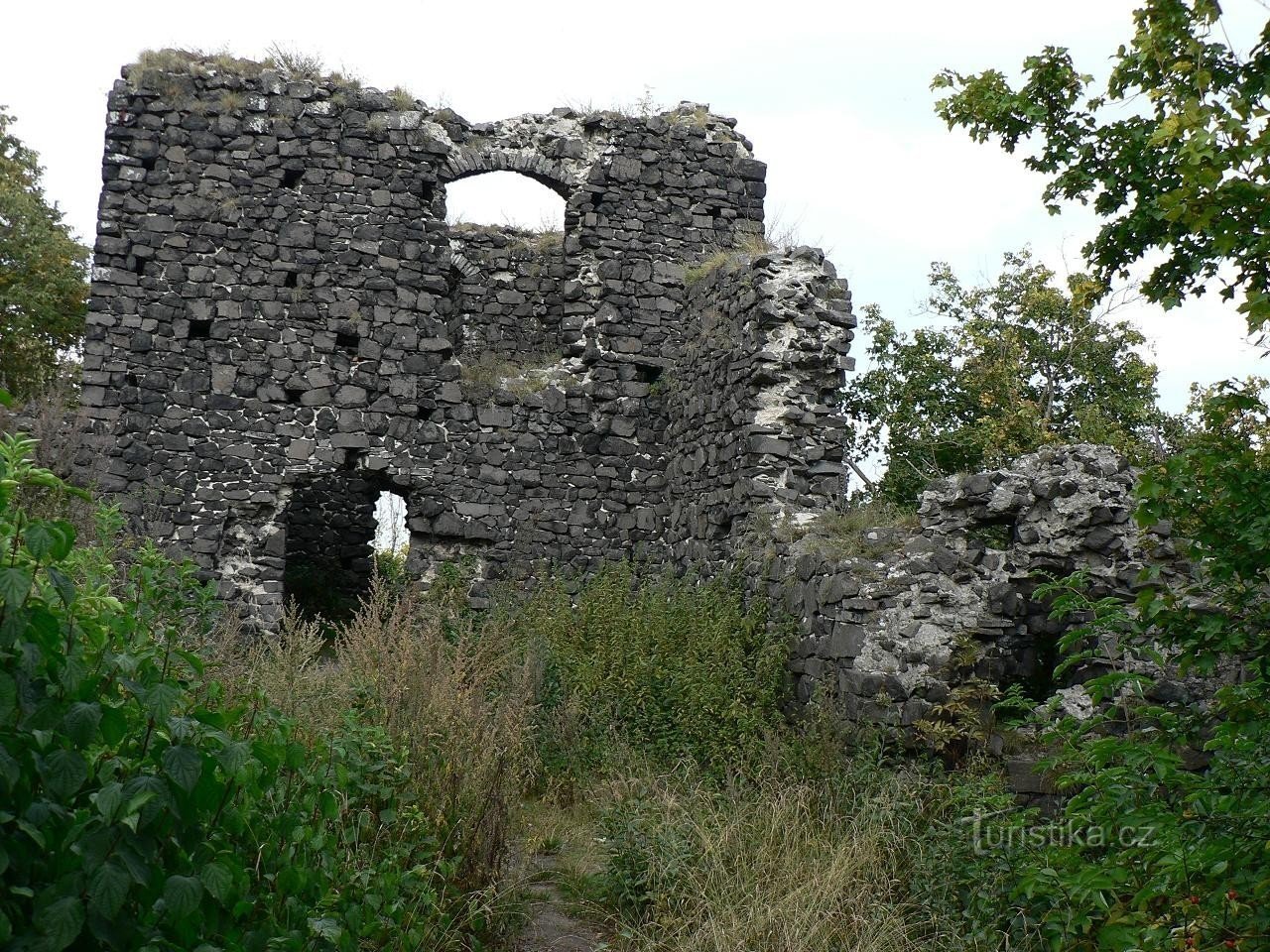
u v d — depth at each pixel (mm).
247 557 13023
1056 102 8180
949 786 6980
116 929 2875
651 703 9492
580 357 14328
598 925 6109
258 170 13508
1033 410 17547
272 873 3840
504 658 8617
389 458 13461
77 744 2789
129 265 13156
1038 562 8594
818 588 9141
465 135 14281
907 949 5559
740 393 11828
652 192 14625
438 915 5176
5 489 2770
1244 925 3943
